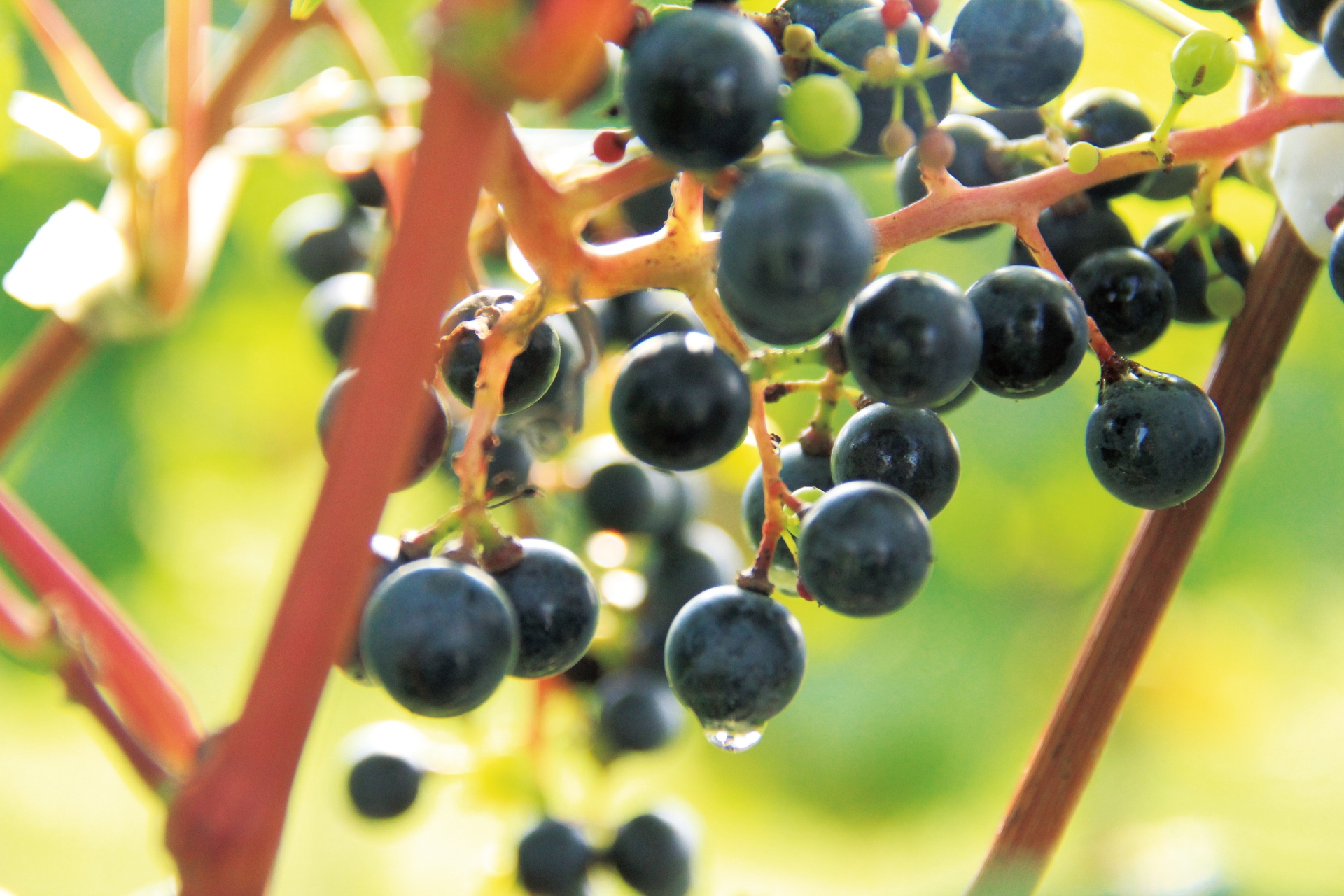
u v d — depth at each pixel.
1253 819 0.80
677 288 0.34
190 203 0.42
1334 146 0.37
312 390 0.69
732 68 0.32
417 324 0.30
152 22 0.60
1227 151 0.35
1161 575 0.38
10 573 0.50
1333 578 0.75
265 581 0.75
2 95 0.41
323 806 0.65
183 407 0.68
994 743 0.78
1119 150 0.35
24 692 0.70
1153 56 0.40
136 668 0.38
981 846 0.79
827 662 0.80
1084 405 0.70
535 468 0.42
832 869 0.80
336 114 0.49
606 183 0.34
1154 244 0.38
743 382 0.35
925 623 0.79
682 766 0.79
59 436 0.65
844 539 0.34
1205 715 0.90
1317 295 0.65
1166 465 0.35
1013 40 0.35
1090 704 0.38
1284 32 0.39
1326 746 0.84
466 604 0.34
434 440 0.36
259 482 0.73
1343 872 0.38
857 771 0.79
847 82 0.34
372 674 0.34
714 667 0.35
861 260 0.32
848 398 0.37
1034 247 0.35
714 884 0.76
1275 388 0.71
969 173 0.37
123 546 0.68
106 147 0.42
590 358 0.39
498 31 0.30
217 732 0.31
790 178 0.32
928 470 0.36
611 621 0.42
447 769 0.43
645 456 0.35
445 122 0.30
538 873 0.42
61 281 0.42
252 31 0.42
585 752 0.43
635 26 0.33
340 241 0.45
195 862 0.30
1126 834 0.43
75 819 0.74
